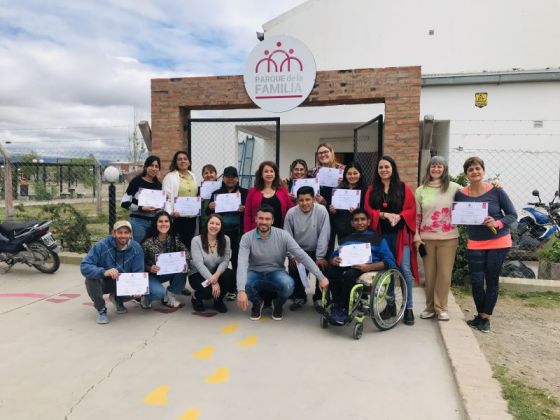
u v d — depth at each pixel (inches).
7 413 116.1
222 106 282.2
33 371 140.0
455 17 583.5
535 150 478.0
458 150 476.1
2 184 808.9
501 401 118.6
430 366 145.9
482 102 485.1
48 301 215.0
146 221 227.1
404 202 182.1
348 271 173.0
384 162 182.1
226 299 219.0
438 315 186.1
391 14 598.5
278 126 270.4
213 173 237.0
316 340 167.6
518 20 568.4
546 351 163.9
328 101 267.1
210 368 143.0
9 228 267.3
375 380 135.6
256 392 127.6
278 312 189.6
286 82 267.1
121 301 195.8
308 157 648.4
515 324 193.8
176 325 183.0
